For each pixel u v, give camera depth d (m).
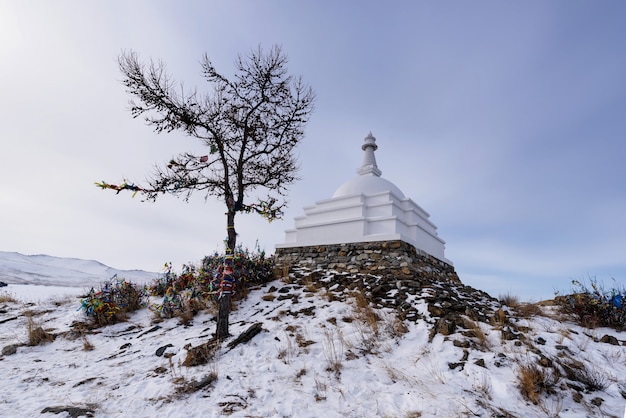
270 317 8.48
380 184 16.78
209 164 8.59
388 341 6.84
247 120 8.71
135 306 10.55
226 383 5.24
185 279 11.84
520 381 5.07
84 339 8.15
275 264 14.46
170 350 6.86
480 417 4.31
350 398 4.82
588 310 8.54
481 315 8.22
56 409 4.38
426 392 4.92
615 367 5.90
